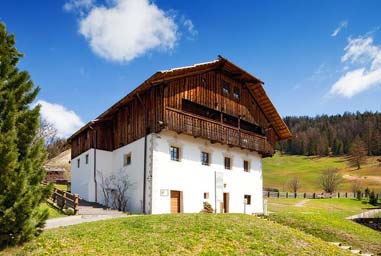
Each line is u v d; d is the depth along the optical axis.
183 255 11.17
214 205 25.67
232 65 26.94
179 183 23.75
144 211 22.47
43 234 12.65
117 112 27.67
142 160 23.62
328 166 117.62
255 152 30.53
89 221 16.58
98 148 27.05
